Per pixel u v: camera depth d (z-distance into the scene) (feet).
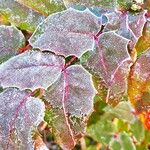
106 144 1.48
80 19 1.06
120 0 1.09
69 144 1.08
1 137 1.03
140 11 1.09
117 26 1.08
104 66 1.05
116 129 1.47
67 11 1.06
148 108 1.12
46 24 1.05
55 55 1.06
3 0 1.10
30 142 1.04
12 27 1.11
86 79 1.05
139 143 1.51
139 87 1.10
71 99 1.05
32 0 1.10
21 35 1.10
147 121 1.20
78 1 1.09
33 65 1.05
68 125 1.07
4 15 1.11
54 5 1.10
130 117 1.38
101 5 1.09
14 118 1.04
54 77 1.04
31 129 1.04
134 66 1.09
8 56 1.09
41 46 1.04
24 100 1.04
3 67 1.04
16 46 1.10
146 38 1.10
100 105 1.36
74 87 1.05
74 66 1.05
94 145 1.62
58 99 1.05
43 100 1.06
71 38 1.05
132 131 1.49
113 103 1.08
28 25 1.11
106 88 1.07
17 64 1.04
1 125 1.03
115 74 1.05
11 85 1.03
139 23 1.08
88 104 1.05
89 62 1.06
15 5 1.11
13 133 1.04
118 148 1.49
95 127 1.44
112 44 1.05
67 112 1.06
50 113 1.07
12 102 1.04
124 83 1.06
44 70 1.05
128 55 1.05
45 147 1.06
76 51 1.04
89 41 1.05
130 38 1.07
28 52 1.06
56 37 1.05
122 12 1.09
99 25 1.06
